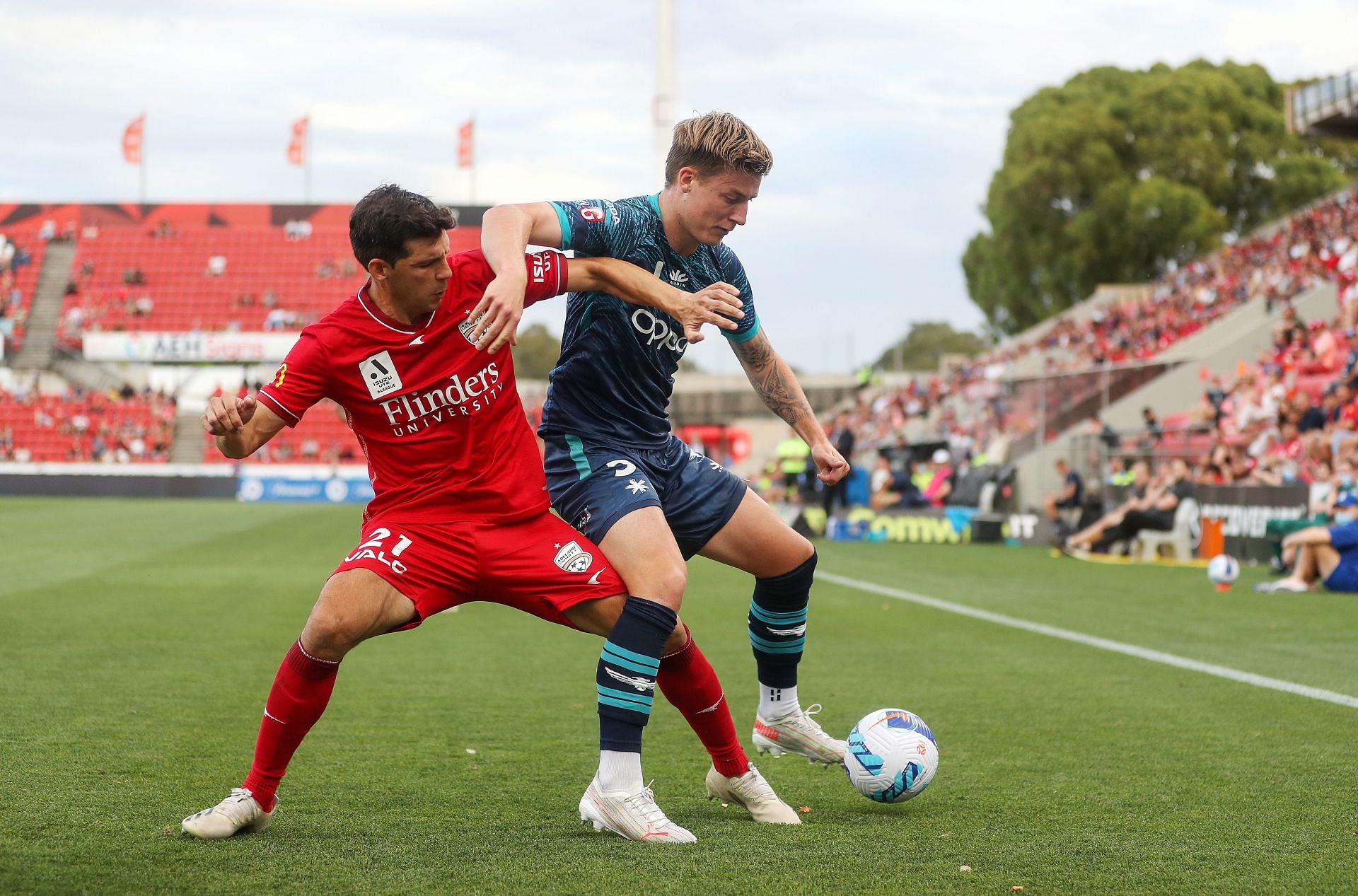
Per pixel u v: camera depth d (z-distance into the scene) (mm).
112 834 5398
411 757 7273
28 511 41688
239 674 10359
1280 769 6930
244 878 4734
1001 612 15609
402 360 5410
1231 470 25359
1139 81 79375
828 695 9555
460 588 5602
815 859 5062
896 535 32312
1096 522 26406
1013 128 81375
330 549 25812
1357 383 26641
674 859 5043
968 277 87188
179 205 74000
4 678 9977
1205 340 42031
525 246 5445
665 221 5934
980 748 7559
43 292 71062
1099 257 74188
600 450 6055
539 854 5133
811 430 6832
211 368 67750
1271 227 53375
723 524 6234
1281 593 18109
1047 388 32031
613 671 5520
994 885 4680
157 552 24906
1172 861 5039
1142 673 10727
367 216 5129
